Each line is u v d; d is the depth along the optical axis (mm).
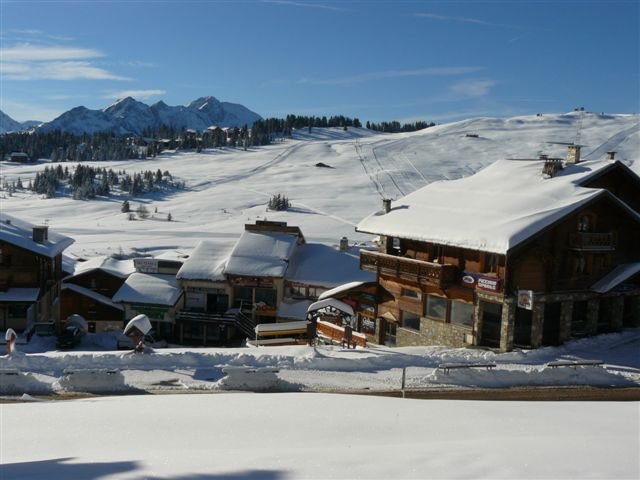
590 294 35875
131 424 17188
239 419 17641
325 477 9820
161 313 56125
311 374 28422
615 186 38969
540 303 34000
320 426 16578
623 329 37875
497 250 31875
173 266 60438
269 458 11281
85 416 18406
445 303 37562
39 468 11484
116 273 61469
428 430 15859
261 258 57875
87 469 11062
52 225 128375
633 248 38125
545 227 32250
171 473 10352
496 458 10727
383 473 9953
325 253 61906
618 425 16234
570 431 15219
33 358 28969
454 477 9609
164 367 29031
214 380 27156
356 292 43656
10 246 49875
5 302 47719
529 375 27703
